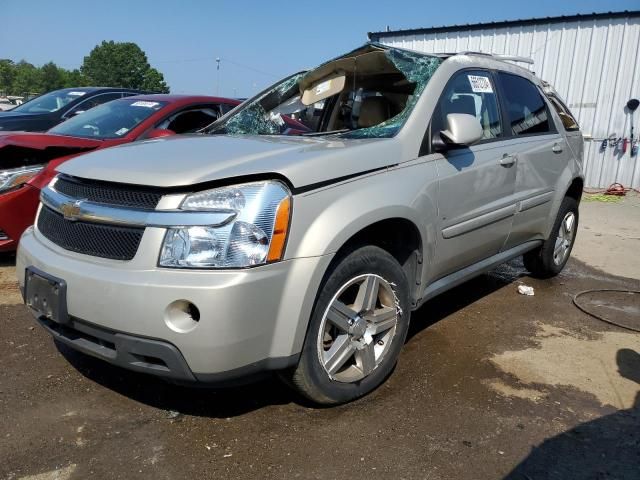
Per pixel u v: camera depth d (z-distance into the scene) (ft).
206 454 7.98
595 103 40.57
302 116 14.15
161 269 7.43
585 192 39.93
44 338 11.59
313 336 8.45
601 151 41.01
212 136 11.05
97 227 8.13
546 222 15.39
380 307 9.82
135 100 19.63
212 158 8.36
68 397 9.37
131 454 7.93
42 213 9.60
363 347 9.33
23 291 9.16
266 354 7.83
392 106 12.56
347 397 9.21
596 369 11.19
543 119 14.88
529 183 13.75
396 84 12.76
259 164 8.06
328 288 8.50
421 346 11.94
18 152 15.44
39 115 24.77
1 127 23.48
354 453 8.12
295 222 7.86
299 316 7.92
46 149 15.46
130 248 7.73
